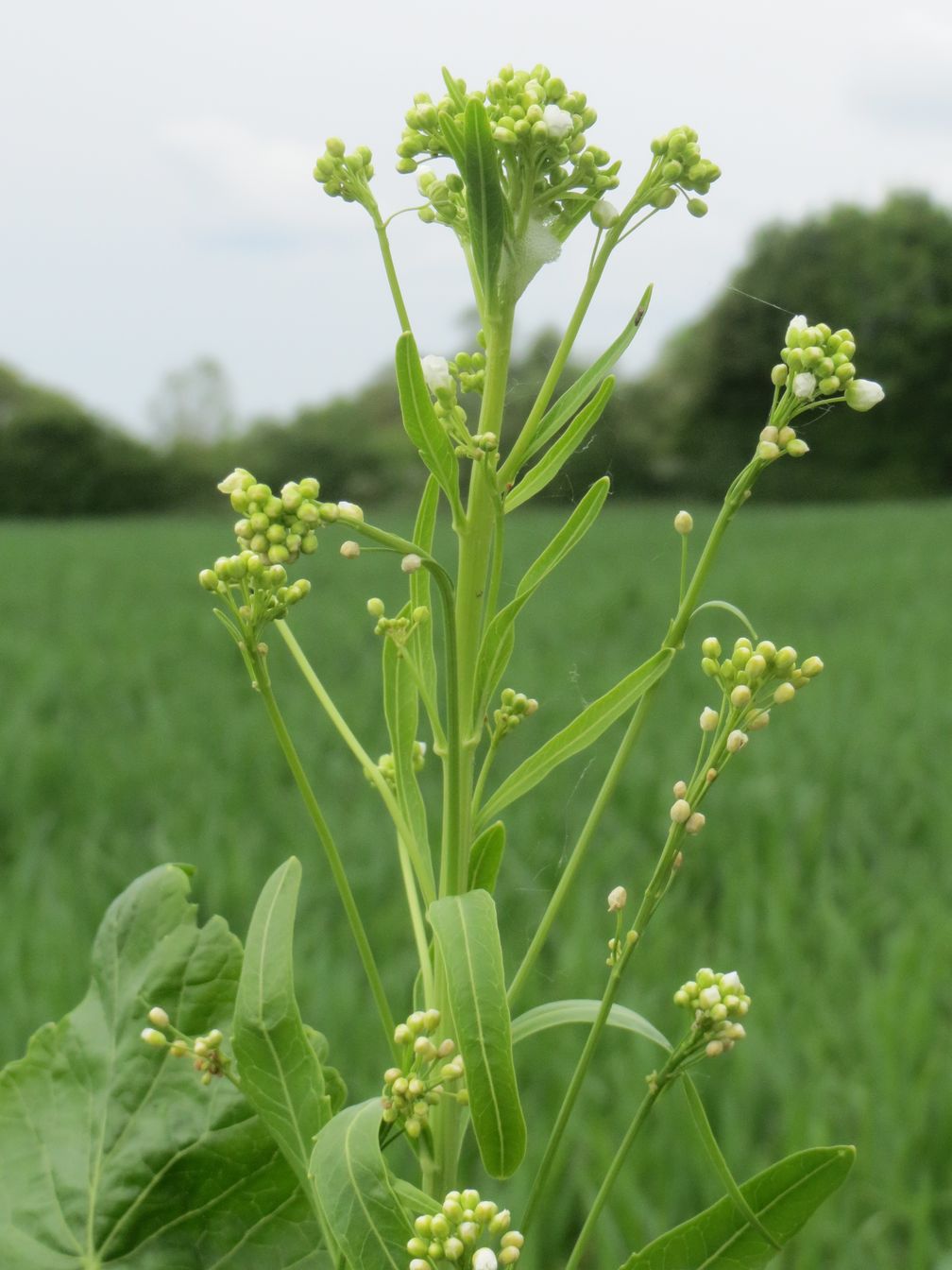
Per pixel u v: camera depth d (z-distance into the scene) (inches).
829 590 584.7
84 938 183.9
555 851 217.8
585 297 53.6
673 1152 136.7
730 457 1745.8
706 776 49.5
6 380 2456.9
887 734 296.0
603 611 496.7
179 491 2143.2
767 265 1835.6
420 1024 48.9
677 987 167.0
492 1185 133.0
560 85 51.9
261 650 51.6
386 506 1932.8
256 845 218.7
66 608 557.6
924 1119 139.2
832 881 205.9
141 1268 60.8
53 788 264.1
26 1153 62.2
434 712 53.6
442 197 55.7
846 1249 121.0
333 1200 43.3
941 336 1829.5
